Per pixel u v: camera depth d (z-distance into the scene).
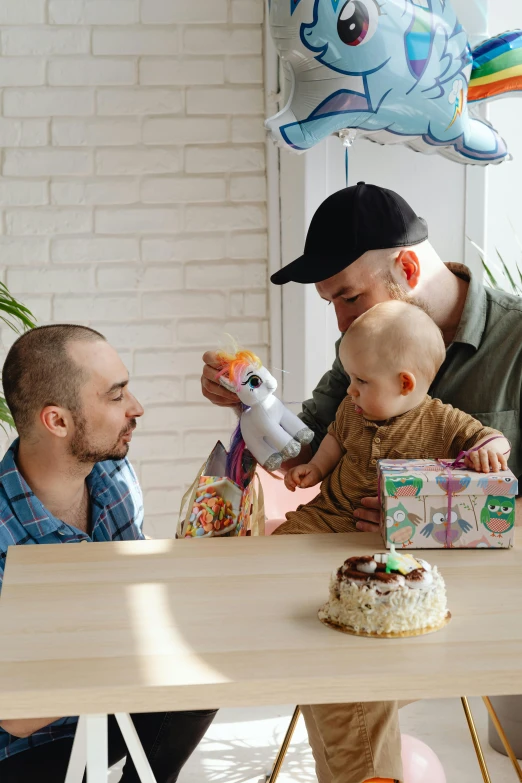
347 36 1.62
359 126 1.78
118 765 2.15
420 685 0.96
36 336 1.64
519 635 1.06
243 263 2.91
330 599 1.11
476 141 1.98
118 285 2.90
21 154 2.82
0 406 2.46
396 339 1.51
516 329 1.68
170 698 0.95
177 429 2.95
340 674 0.96
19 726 1.40
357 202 1.71
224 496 1.63
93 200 2.86
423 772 1.73
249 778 2.09
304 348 2.86
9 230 2.85
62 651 1.03
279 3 1.64
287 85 1.75
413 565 1.11
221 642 1.05
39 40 2.78
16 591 1.21
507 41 2.02
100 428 1.64
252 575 1.26
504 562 1.30
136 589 1.21
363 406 1.56
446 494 1.34
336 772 1.33
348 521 1.61
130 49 2.80
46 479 1.68
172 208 2.88
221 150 2.86
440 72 1.76
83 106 2.81
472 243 2.74
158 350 2.93
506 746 1.64
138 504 1.86
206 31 2.81
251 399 1.59
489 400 1.67
